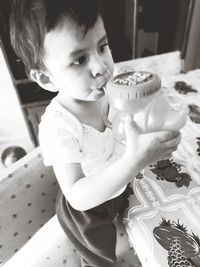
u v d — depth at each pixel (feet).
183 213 1.66
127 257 2.05
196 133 2.33
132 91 1.07
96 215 1.76
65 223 1.88
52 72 1.34
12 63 4.48
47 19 1.16
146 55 5.11
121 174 1.21
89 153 1.64
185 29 4.77
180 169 1.96
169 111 1.16
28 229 1.95
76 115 1.60
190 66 5.81
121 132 1.28
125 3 4.34
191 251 1.46
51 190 1.97
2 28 3.94
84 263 2.03
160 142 1.15
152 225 1.61
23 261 2.06
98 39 1.26
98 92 1.40
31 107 5.18
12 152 4.10
